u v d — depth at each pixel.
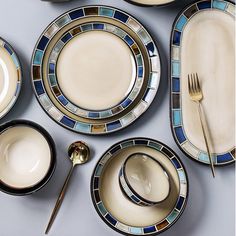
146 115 0.95
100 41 0.94
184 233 0.94
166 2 0.91
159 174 0.90
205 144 0.92
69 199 0.95
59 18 0.93
